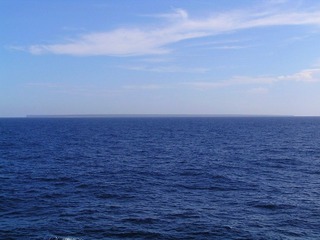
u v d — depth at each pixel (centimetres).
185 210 2538
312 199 2873
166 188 3278
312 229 2161
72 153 5950
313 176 3897
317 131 12381
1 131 12481
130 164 4766
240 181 3603
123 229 2130
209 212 2492
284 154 5888
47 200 2795
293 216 2409
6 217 2347
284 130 13038
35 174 3931
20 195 2938
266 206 2655
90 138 9312
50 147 6906
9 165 4575
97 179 3669
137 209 2558
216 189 3241
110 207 2603
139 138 9406
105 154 5853
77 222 2247
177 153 6066
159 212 2484
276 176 3894
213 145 7462
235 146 7212
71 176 3822
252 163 4881
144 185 3397
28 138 9156
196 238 2006
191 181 3603
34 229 2112
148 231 2098
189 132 12144
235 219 2339
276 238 2014
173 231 2108
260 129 13838
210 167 4531
